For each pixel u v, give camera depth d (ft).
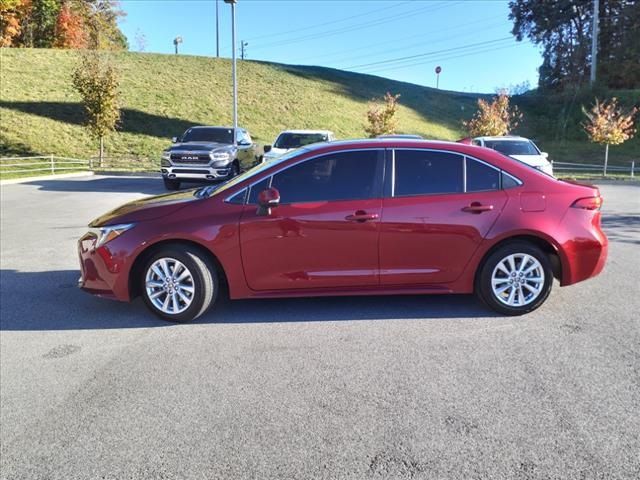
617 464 9.16
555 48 150.51
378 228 16.06
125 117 101.65
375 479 8.91
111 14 182.91
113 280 16.38
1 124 90.02
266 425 10.65
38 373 13.37
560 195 16.62
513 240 16.53
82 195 50.93
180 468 9.39
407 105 141.08
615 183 66.64
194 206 16.46
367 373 12.80
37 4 165.17
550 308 17.33
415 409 11.09
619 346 14.16
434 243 16.24
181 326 16.40
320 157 16.48
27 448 10.18
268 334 15.52
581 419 10.59
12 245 28.94
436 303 17.98
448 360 13.44
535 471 9.02
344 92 138.62
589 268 16.71
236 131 56.70
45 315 17.70
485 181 16.55
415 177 16.43
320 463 9.38
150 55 134.82
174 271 16.37
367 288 16.53
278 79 135.13
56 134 92.07
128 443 10.21
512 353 13.82
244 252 16.11
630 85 130.52
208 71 131.34
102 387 12.51
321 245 16.12
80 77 84.17
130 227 16.39
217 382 12.56
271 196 15.70
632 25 131.34
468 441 9.92
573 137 118.11
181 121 105.09
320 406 11.32
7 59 113.70
